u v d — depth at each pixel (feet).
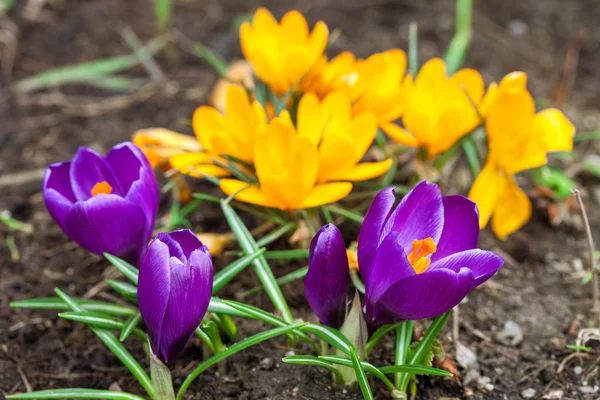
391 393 1.88
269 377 1.92
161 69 2.74
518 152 2.03
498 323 2.04
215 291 1.84
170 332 1.74
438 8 3.10
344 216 2.18
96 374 1.95
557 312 2.07
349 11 3.04
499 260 1.71
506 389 1.93
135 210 1.83
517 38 2.95
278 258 2.12
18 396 1.76
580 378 1.95
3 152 2.46
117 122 2.55
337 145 1.94
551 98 2.63
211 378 1.92
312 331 1.79
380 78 2.07
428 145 2.08
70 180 1.91
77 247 2.21
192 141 2.18
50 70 2.70
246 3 3.09
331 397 1.87
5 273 2.15
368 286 1.75
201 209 2.27
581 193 2.33
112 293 2.10
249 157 1.99
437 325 1.82
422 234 1.77
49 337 2.02
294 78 2.06
